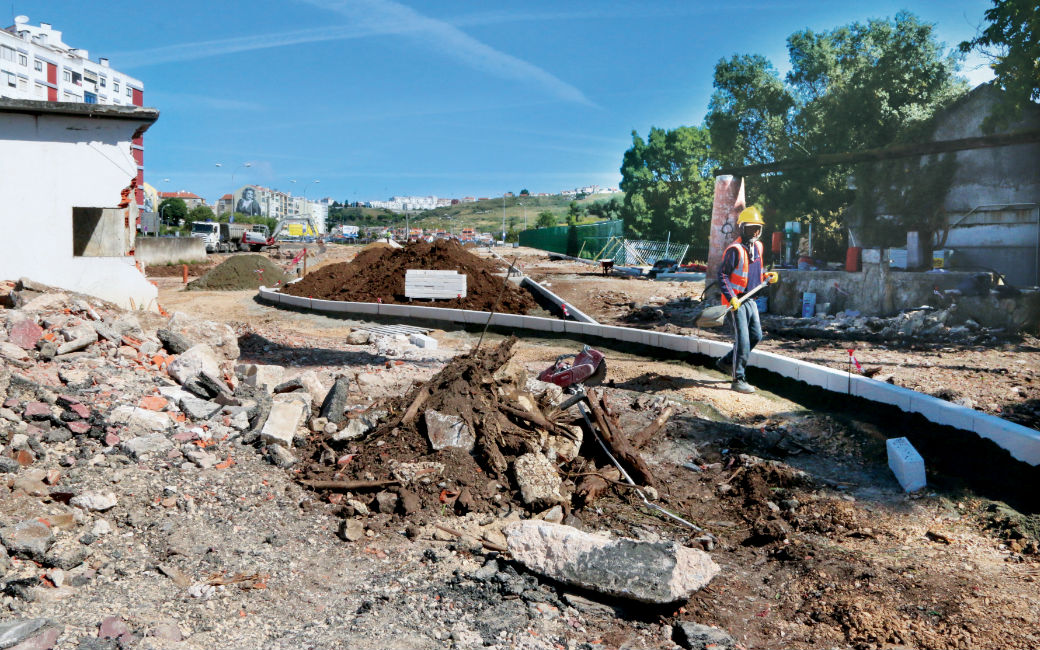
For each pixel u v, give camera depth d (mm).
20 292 8750
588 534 5016
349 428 6836
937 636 4168
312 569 4797
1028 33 15391
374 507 5727
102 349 7613
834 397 8859
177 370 7590
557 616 4383
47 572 4191
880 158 17359
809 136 29797
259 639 3902
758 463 7023
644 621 4438
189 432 6398
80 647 3566
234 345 9633
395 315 17719
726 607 4648
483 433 6496
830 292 17500
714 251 20984
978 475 6660
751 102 35906
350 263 25688
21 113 10344
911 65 26078
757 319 9891
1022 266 16938
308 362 11469
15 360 6695
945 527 5770
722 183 20609
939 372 10305
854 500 6309
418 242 23500
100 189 10828
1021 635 4129
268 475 6145
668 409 8102
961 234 18031
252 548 4961
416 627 4129
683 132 54312
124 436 6086
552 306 20969
